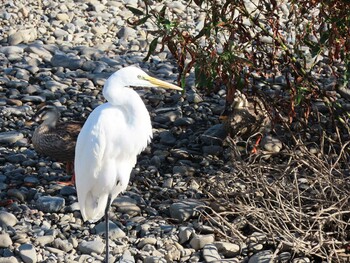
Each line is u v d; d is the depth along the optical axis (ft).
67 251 36.14
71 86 52.70
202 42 57.57
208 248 35.88
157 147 45.50
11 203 39.47
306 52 54.85
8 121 47.88
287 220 35.47
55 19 63.10
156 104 50.67
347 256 34.88
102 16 64.08
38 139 41.96
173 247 36.17
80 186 35.42
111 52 58.44
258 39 42.47
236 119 44.86
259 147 44.34
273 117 44.65
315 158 38.37
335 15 38.58
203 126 47.80
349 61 40.93
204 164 43.52
